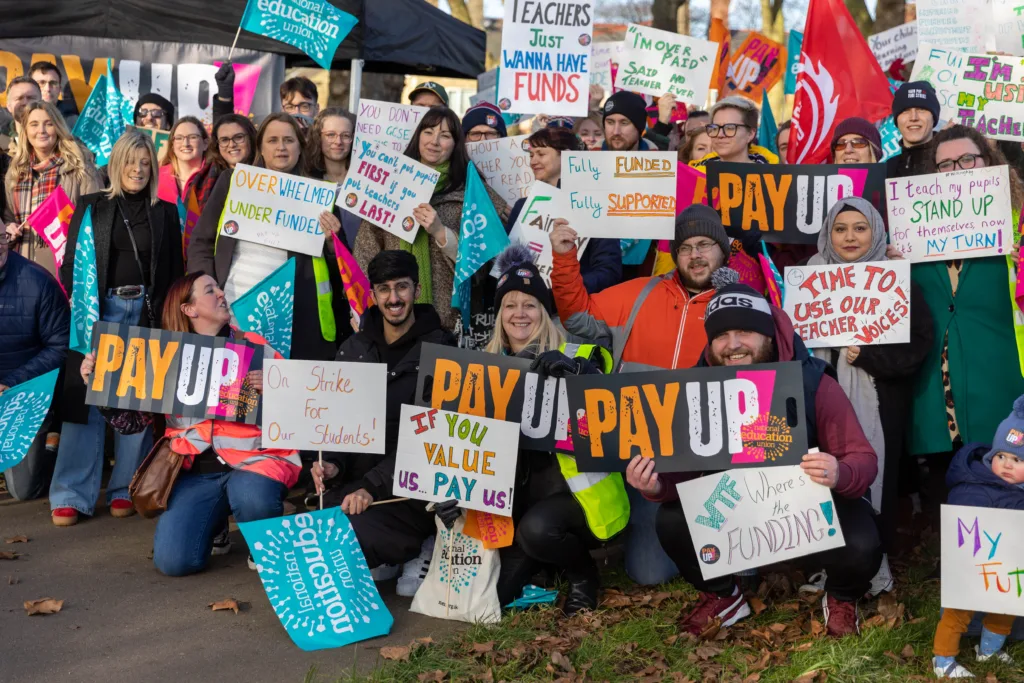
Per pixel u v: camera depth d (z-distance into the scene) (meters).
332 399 4.91
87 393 5.34
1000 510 3.91
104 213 6.18
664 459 4.44
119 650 4.34
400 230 5.98
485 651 4.29
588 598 4.84
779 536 4.25
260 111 9.59
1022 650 4.25
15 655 4.26
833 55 7.25
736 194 5.80
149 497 5.20
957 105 6.49
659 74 8.25
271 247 6.16
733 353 4.41
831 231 5.17
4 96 9.27
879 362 5.06
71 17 9.29
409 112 6.83
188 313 5.34
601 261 5.92
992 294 5.20
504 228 6.21
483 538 4.75
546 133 6.16
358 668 4.21
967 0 7.24
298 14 7.56
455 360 4.87
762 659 4.22
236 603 4.80
